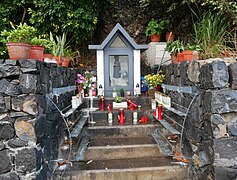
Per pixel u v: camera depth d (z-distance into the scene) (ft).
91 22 14.80
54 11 13.80
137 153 8.86
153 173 7.63
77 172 7.40
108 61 13.17
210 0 9.45
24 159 5.60
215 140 6.04
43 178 6.18
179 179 7.72
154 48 14.67
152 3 13.39
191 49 8.61
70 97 10.61
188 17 13.34
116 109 11.89
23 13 14.82
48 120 6.81
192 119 7.56
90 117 11.23
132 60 13.23
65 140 8.60
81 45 16.49
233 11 8.86
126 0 17.03
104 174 7.45
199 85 7.00
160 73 12.25
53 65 7.50
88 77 12.80
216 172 5.98
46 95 6.61
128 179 7.54
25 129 5.61
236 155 6.03
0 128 5.61
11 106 5.60
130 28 17.31
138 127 10.25
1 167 5.60
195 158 7.36
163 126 9.96
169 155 8.49
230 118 6.08
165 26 14.88
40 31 14.40
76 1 14.16
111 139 9.84
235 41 8.71
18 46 5.90
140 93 13.26
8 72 5.57
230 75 6.11
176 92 9.40
